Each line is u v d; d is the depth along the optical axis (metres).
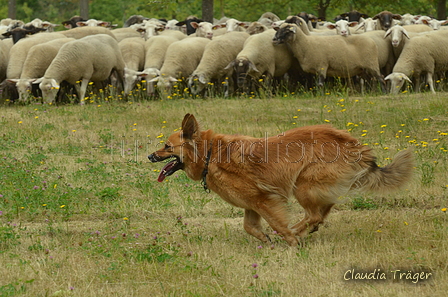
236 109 20.58
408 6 44.09
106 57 24.30
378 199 11.35
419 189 11.54
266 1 45.59
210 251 8.76
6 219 10.50
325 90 24.33
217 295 7.17
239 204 8.94
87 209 11.02
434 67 24.92
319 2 41.03
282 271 7.91
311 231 9.01
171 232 9.81
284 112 19.81
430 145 15.07
